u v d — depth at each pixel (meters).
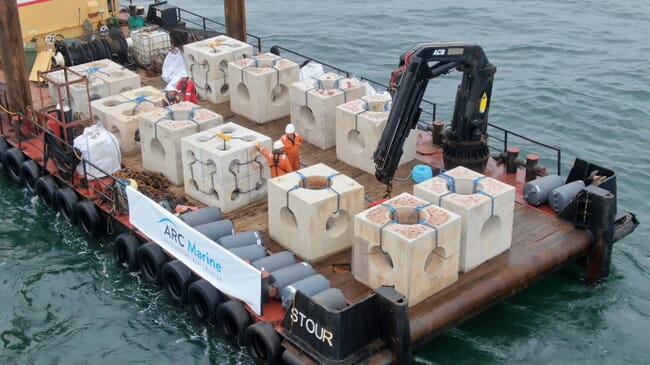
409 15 43.72
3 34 25.11
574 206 20.70
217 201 21.72
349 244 20.02
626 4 45.16
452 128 22.83
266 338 17.20
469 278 18.86
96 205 22.62
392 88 20.80
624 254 22.42
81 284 21.23
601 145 29.06
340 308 16.94
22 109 26.12
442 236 17.64
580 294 20.69
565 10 44.31
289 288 17.64
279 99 26.86
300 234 19.36
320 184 20.31
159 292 20.84
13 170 26.06
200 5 46.34
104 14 32.50
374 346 16.75
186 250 19.41
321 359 16.53
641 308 20.17
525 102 32.34
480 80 21.66
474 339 19.09
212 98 28.09
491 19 43.03
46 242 23.06
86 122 24.17
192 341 19.05
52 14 30.80
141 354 18.73
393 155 20.11
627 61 36.56
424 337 17.56
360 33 41.03
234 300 18.36
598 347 18.88
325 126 24.58
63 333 19.50
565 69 35.81
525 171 23.38
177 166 22.91
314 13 44.19
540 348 18.83
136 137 24.86
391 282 17.81
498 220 19.27
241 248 19.02
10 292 20.97
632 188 26.09
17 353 18.88
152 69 30.61
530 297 20.56
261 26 42.12
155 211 20.11
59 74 26.91
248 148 21.39
